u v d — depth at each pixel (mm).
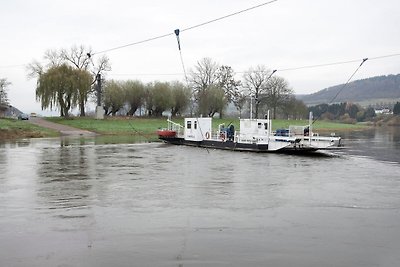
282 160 37312
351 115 181375
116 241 12867
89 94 104688
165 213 16484
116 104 109500
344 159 39031
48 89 88812
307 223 15180
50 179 24984
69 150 45562
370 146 56844
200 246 12461
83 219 15492
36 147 49062
